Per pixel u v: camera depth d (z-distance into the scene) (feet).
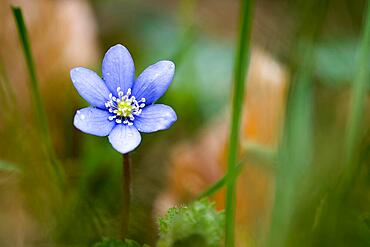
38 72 1.42
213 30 1.57
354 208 1.17
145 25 1.57
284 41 1.44
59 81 1.42
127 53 1.14
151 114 1.12
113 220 1.22
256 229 1.22
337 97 1.39
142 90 1.13
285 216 1.15
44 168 1.23
